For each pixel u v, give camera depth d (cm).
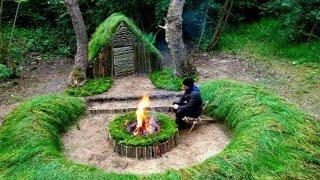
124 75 1104
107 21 1173
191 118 798
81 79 1029
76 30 1023
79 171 627
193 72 1129
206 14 1493
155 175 620
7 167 675
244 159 652
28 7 1645
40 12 1666
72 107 868
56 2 1470
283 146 698
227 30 1608
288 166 664
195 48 1491
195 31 1593
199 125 833
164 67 1255
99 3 1452
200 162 696
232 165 641
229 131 802
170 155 722
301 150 700
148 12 1563
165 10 1430
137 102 934
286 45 1387
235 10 1648
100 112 891
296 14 1336
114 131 751
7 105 1001
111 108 896
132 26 1098
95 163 703
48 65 1335
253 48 1426
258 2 1677
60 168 638
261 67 1243
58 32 1555
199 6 1550
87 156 725
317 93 1029
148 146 708
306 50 1321
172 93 962
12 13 1659
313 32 1386
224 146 747
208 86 920
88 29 1512
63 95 907
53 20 1661
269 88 1066
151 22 1574
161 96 948
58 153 696
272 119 750
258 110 784
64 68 1302
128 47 1093
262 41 1474
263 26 1577
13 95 1068
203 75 1173
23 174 648
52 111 815
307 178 652
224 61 1320
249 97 833
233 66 1262
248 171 640
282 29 1464
